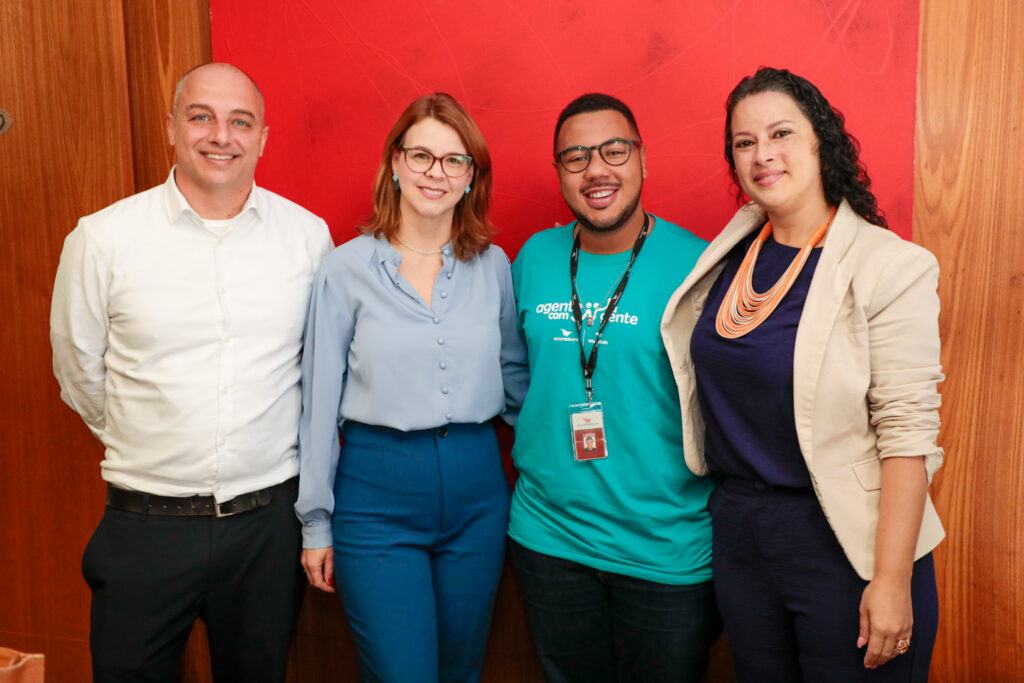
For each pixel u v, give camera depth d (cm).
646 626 172
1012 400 198
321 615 237
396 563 177
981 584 204
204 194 174
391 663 173
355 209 228
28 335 241
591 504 174
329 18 223
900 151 199
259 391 175
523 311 189
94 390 180
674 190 210
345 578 178
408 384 174
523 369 198
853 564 142
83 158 232
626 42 208
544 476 180
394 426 174
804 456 144
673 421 173
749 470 156
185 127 168
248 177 177
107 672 171
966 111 195
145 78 231
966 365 201
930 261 141
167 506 172
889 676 145
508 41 214
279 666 184
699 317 168
